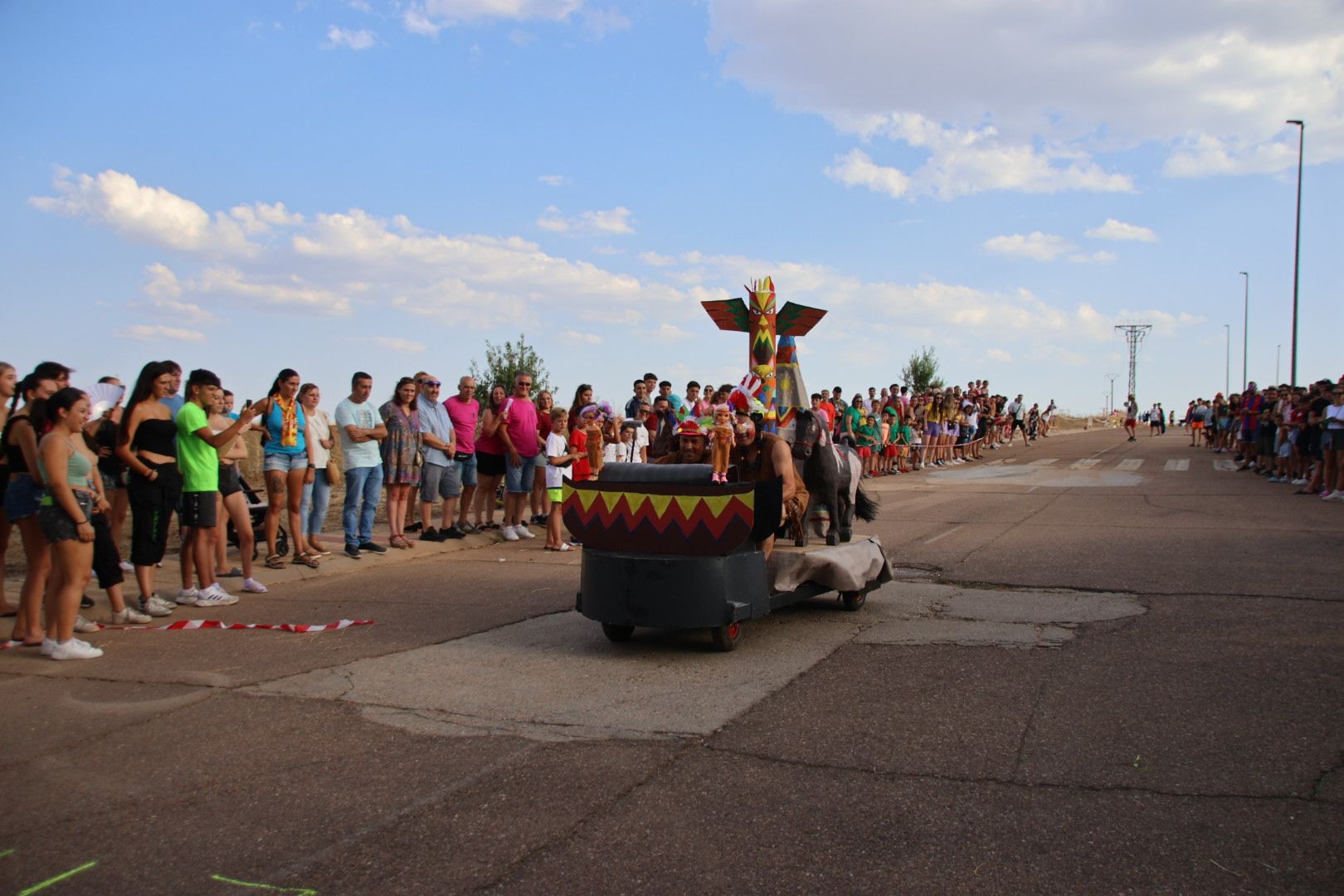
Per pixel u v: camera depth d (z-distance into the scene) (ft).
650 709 18.37
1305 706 17.70
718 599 22.30
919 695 18.90
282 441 33.78
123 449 26.27
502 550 40.42
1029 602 27.61
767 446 25.72
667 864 12.08
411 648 23.45
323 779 14.96
